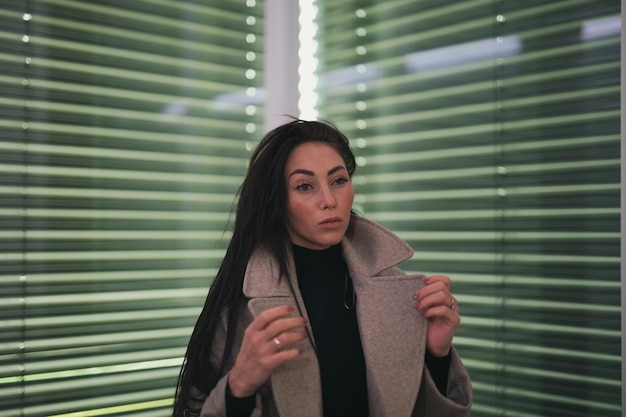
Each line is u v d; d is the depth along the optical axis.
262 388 1.32
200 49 2.31
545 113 1.89
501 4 1.99
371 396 1.35
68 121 2.04
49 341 1.98
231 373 1.23
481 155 2.04
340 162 1.33
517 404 1.95
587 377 1.80
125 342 2.12
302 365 1.30
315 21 2.56
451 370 1.44
